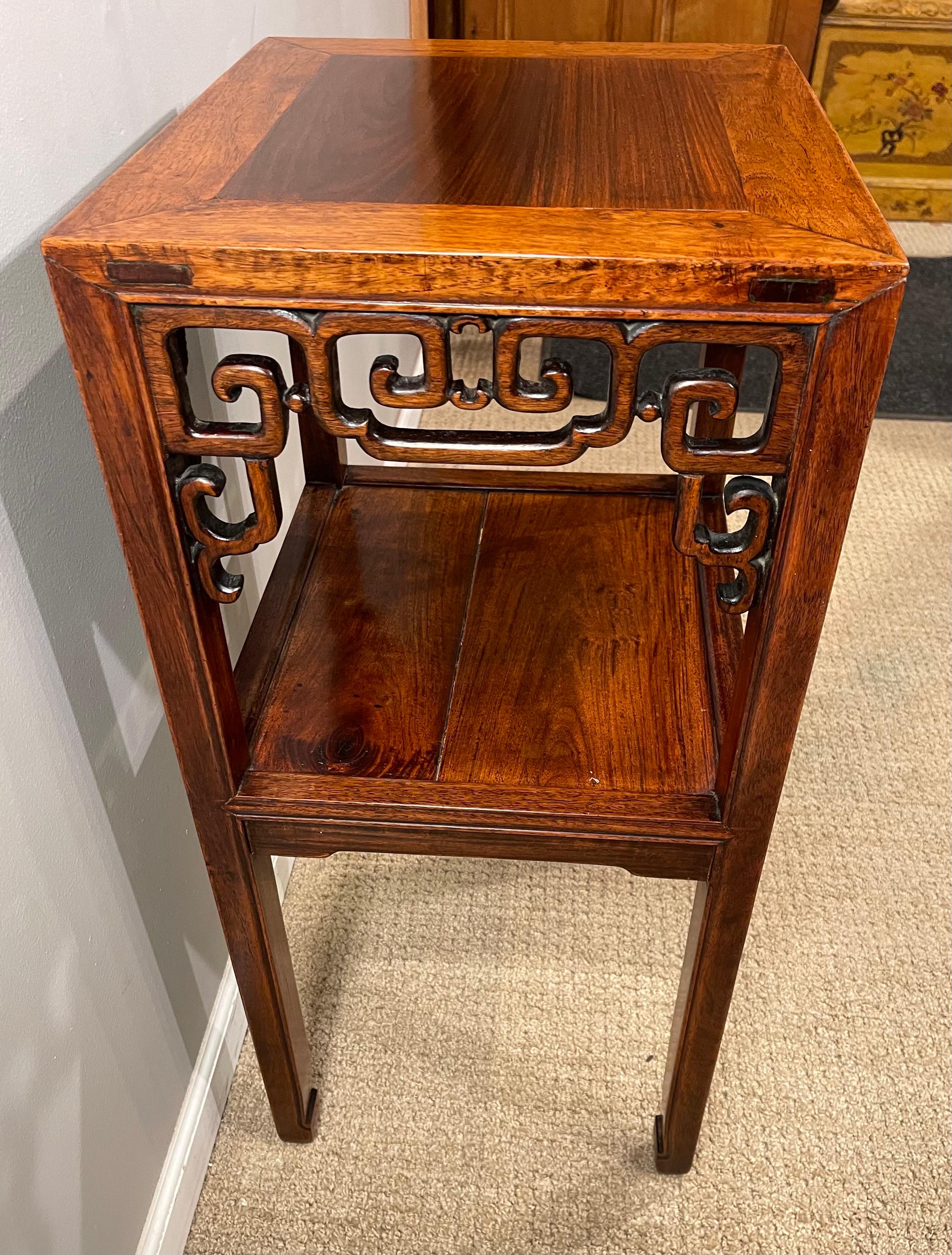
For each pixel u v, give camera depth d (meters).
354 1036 1.12
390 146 0.62
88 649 0.73
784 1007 1.14
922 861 1.29
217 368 0.54
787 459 0.55
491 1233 0.97
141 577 0.61
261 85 0.72
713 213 0.53
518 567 0.91
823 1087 1.08
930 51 2.47
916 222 2.74
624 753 0.75
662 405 0.55
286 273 0.50
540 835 0.73
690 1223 0.98
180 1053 0.96
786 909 1.24
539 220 0.52
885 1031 1.12
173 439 0.56
